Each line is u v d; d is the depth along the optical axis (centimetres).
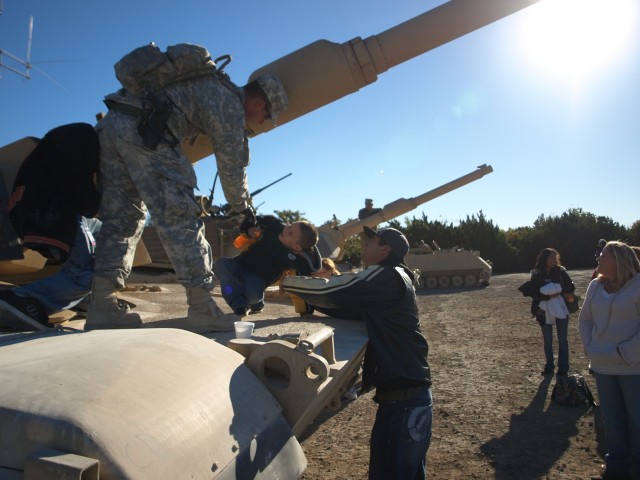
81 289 301
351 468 441
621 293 404
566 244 3912
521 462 446
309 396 206
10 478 128
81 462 121
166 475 137
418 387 275
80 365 158
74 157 295
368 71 410
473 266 2233
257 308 414
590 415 558
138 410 146
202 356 192
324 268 378
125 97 306
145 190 302
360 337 317
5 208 346
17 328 271
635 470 401
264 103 360
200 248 310
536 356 814
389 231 304
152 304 494
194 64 307
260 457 177
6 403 135
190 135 329
